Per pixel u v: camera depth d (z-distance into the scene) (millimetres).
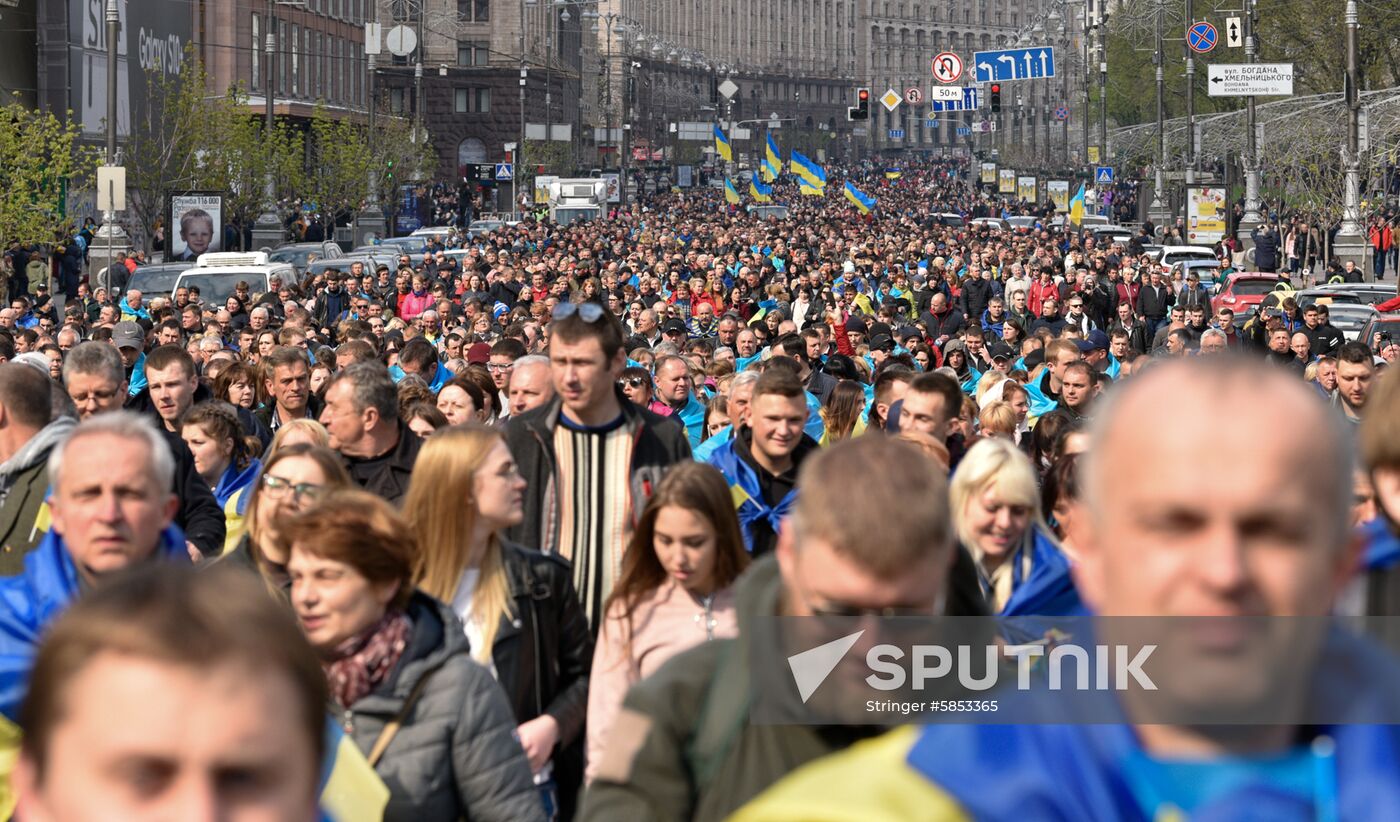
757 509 10742
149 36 83625
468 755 6234
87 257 66188
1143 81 125438
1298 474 2316
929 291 49812
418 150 105750
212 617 2428
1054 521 9141
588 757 7883
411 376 15867
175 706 2377
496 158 162250
